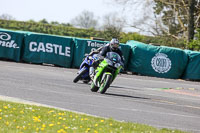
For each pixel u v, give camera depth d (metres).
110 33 137.88
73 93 42.41
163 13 148.00
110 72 43.72
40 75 59.25
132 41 89.06
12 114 27.78
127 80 69.56
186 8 139.88
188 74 86.00
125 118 31.28
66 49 82.75
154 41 142.00
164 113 35.81
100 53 43.56
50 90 43.09
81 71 50.94
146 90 56.03
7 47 81.12
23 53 81.88
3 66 68.19
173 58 85.88
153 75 85.50
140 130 25.88
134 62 85.69
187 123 32.22
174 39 145.75
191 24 127.62
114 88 52.94
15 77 52.06
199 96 56.12
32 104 33.28
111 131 24.42
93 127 25.58
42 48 82.12
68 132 23.61
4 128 23.22
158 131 26.11
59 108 32.66
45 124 25.42
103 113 32.44
